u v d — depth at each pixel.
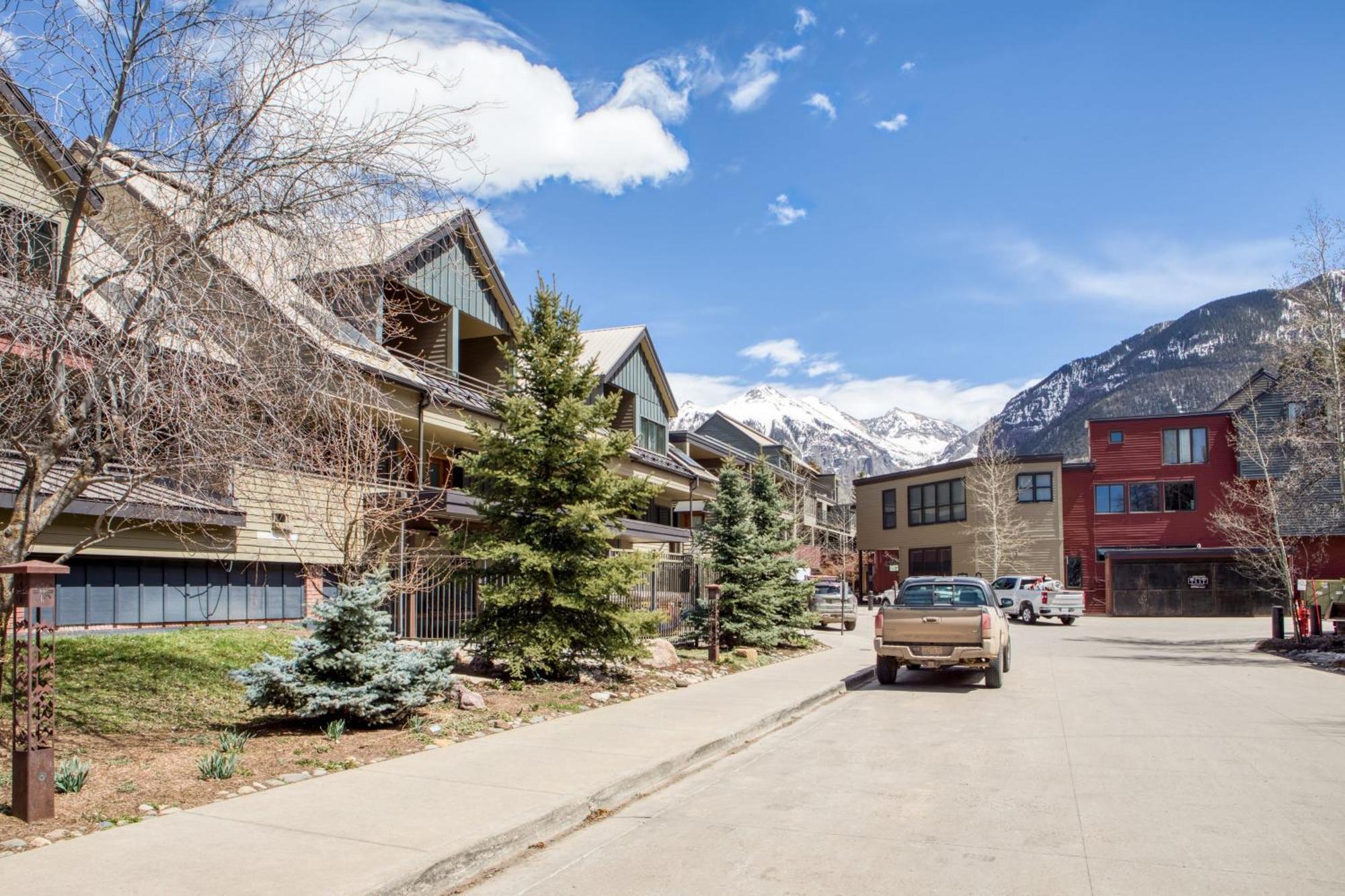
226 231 7.60
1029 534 49.41
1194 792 7.79
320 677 9.54
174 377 6.99
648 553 14.22
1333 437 21.88
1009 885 5.44
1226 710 12.81
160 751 8.19
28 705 6.11
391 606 15.62
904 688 15.88
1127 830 6.61
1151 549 47.25
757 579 21.11
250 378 7.42
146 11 7.29
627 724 10.73
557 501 13.75
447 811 6.67
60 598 12.91
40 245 8.02
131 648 11.98
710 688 14.52
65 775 6.75
